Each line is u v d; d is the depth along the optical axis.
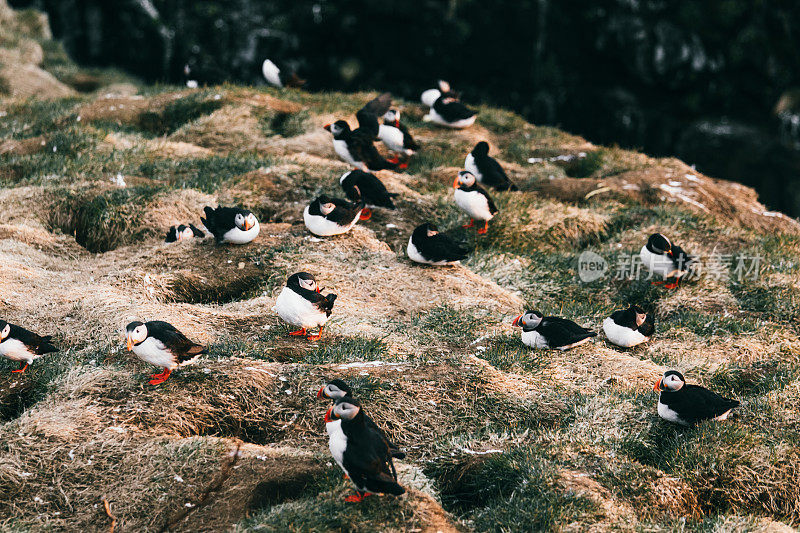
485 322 8.78
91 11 27.33
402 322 8.66
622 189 13.23
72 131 13.14
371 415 6.91
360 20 27.30
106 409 6.65
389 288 9.20
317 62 28.06
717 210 13.34
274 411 6.90
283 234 10.22
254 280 9.27
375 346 7.91
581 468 6.55
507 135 16.06
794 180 25.22
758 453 6.91
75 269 9.41
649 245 10.07
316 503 5.70
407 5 26.73
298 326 8.01
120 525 5.60
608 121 27.45
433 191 12.08
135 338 6.63
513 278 10.20
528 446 6.73
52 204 10.62
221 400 6.88
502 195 12.03
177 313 8.18
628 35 26.23
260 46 27.41
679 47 25.95
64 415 6.54
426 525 5.60
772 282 10.26
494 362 8.02
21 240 9.76
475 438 6.91
